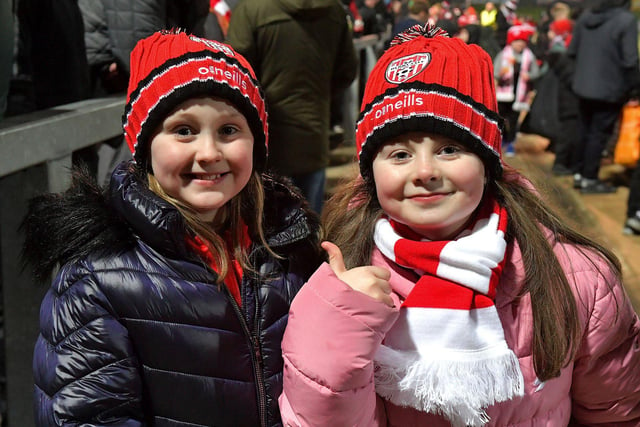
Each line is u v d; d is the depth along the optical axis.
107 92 3.12
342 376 1.16
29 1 2.62
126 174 1.36
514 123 7.46
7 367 1.90
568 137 6.56
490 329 1.22
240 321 1.34
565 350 1.28
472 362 1.19
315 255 1.48
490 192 1.35
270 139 3.34
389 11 10.16
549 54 6.76
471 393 1.18
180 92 1.29
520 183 1.41
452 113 1.22
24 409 1.92
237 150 1.33
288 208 1.50
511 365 1.21
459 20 12.03
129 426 1.25
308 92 3.33
